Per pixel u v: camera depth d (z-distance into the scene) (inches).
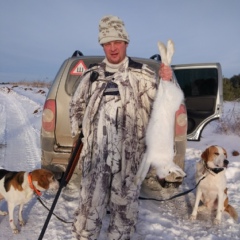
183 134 165.3
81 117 111.0
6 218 154.1
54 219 149.8
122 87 100.3
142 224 146.0
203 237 138.1
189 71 239.6
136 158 102.5
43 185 140.8
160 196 181.6
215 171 151.5
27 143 320.5
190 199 179.2
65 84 166.4
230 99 738.8
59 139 166.2
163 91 94.3
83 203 106.0
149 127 94.7
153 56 201.9
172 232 141.0
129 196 104.3
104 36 99.6
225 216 161.3
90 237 106.4
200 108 238.7
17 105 720.3
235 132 325.4
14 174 143.0
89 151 105.3
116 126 101.3
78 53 196.9
